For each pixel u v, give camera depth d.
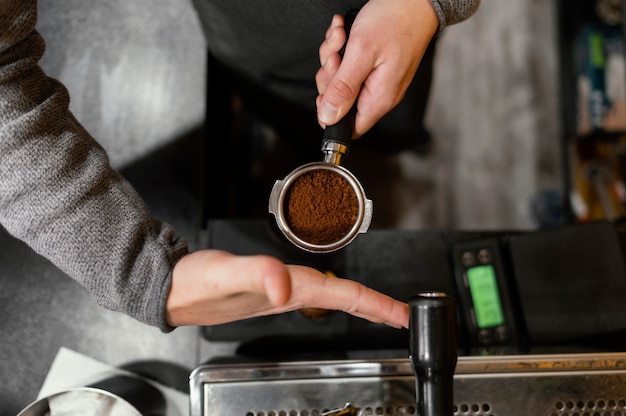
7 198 0.52
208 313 0.54
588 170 1.39
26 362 0.84
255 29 0.82
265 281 0.44
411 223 1.43
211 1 0.79
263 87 0.98
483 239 0.81
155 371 0.85
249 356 0.76
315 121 1.02
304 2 0.75
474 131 1.48
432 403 0.51
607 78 1.40
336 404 0.64
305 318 0.80
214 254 0.51
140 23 0.94
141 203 0.57
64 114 0.57
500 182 1.47
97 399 0.69
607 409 0.65
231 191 1.20
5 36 0.52
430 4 0.67
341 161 0.66
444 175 1.46
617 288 0.77
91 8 0.94
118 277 0.52
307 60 0.86
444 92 1.49
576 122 1.42
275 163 1.33
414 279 0.84
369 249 0.85
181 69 0.93
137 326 0.86
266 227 0.83
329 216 0.60
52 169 0.52
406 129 1.07
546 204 1.43
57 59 0.92
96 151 0.57
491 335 0.79
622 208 1.35
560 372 0.65
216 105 1.03
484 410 0.65
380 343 0.81
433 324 0.50
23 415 0.67
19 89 0.53
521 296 0.79
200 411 0.64
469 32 1.51
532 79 1.50
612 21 1.41
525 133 1.49
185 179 0.90
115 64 0.93
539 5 1.52
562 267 0.79
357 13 0.70
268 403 0.64
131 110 0.92
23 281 0.86
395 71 0.66
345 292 0.52
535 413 0.65
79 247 0.52
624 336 0.78
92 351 0.85
